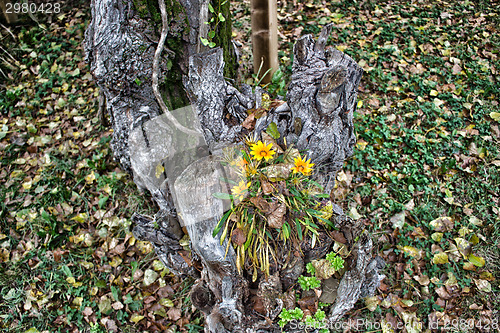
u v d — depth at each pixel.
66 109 3.62
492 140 3.15
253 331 1.94
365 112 3.35
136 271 2.65
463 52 3.74
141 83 2.15
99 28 2.01
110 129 3.38
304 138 2.01
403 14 4.12
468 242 2.62
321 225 2.03
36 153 3.36
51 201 3.04
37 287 2.67
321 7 4.25
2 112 3.66
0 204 3.03
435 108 3.34
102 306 2.52
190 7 2.09
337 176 2.96
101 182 3.07
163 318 2.47
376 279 2.13
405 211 2.79
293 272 1.94
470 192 2.87
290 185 1.91
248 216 1.84
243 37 3.90
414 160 3.06
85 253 2.77
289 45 3.82
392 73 3.61
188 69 2.15
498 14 4.05
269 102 2.14
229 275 1.86
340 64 1.99
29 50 4.08
